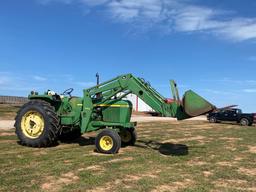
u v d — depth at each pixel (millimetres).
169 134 21328
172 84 13289
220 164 11961
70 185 8531
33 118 14203
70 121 14555
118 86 14188
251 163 12344
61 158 11727
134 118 42156
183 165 11422
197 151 14500
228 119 38156
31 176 9250
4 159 11336
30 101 14508
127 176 9617
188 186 8906
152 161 11828
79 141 16141
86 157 12047
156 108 13477
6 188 8148
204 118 53938
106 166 10750
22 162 10922
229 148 15859
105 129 13336
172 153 13688
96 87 14484
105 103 14484
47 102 14555
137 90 13844
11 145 14391
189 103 12500
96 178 9188
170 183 9125
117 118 14367
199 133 22766
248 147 16438
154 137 19312
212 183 9352
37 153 12688
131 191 8227
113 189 8352
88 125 14500
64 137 15953
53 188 8281
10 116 33750
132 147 14953
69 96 15062
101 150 13078
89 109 14469
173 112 13195
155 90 13656
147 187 8609
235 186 9195
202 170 10875
